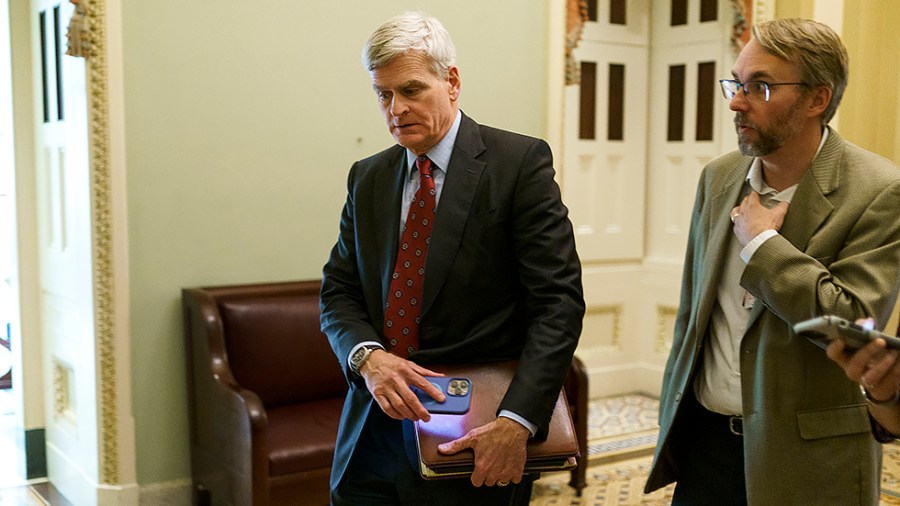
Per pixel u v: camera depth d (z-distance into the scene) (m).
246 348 3.87
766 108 1.91
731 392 2.08
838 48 1.89
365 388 2.10
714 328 2.13
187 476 3.99
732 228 2.09
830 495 1.92
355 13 4.28
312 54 4.19
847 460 1.92
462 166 2.05
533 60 4.77
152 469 3.91
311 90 4.20
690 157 5.70
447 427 1.88
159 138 3.86
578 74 4.91
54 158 4.14
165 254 3.90
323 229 4.29
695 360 2.13
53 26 4.04
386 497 2.13
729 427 2.11
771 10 5.13
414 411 1.87
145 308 3.87
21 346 4.46
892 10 5.50
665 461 2.22
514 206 2.02
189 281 3.97
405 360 1.95
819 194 1.94
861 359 1.49
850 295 1.81
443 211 2.04
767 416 1.95
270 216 4.15
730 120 5.44
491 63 4.64
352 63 4.29
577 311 1.97
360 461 2.12
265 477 3.36
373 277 2.14
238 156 4.05
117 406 3.80
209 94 3.96
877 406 1.61
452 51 2.02
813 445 1.92
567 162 5.59
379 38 1.95
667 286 5.81
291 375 3.96
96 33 3.65
